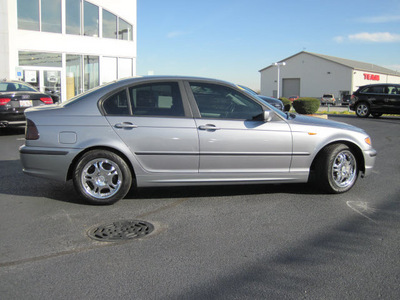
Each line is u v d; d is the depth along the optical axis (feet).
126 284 9.57
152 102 15.89
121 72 78.23
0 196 16.97
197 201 16.47
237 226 13.57
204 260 10.91
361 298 8.99
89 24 72.54
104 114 15.52
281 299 8.92
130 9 77.66
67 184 19.12
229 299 8.92
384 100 59.62
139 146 15.42
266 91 206.90
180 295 9.08
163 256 11.15
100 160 15.43
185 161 15.74
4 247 11.71
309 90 190.80
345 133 17.25
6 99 32.91
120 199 15.80
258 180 16.47
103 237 12.51
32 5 65.82
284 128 16.44
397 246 11.92
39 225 13.55
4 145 30.81
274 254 11.32
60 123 15.31
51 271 10.21
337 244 12.05
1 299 8.87
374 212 15.12
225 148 15.85
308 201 16.55
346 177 17.63
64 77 70.28
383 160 25.85
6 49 63.26
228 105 16.35
